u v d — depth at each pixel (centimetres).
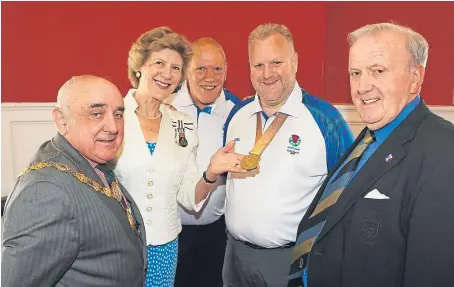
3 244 104
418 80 130
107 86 124
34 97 312
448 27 307
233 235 203
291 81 191
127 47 306
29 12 300
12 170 318
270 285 195
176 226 186
